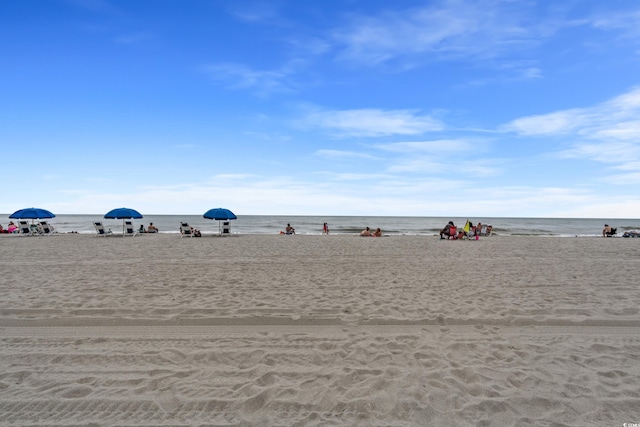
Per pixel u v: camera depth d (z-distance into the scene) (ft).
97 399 9.90
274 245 54.44
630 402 9.78
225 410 9.41
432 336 14.69
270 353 13.03
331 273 28.84
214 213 74.13
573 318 16.87
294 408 9.50
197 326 15.93
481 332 15.15
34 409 9.42
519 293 21.76
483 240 67.77
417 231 130.52
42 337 14.56
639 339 14.39
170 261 35.86
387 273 28.91
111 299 20.12
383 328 15.67
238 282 25.07
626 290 22.63
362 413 9.27
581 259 38.14
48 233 78.54
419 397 10.00
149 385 10.68
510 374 11.35
